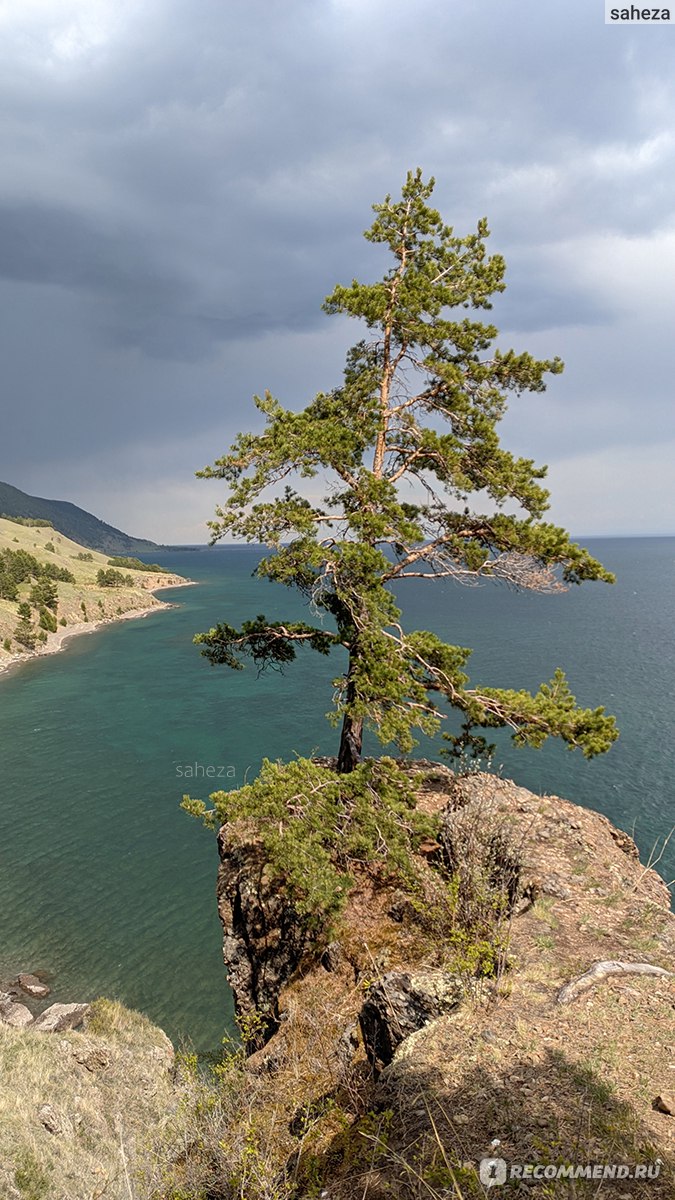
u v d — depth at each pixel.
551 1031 7.24
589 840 14.46
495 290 17.72
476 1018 7.79
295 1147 8.09
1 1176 13.94
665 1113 5.61
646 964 8.84
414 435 17.55
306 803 14.60
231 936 17.17
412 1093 6.53
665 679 89.00
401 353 18.06
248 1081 10.95
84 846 46.34
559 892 11.84
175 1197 8.19
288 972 14.88
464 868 11.67
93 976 31.61
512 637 132.88
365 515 15.80
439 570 17.47
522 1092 6.15
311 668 111.88
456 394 17.47
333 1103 8.43
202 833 48.22
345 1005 12.32
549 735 15.27
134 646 144.12
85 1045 22.17
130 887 40.50
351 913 14.59
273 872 14.77
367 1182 5.62
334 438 16.33
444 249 18.09
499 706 15.84
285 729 73.62
